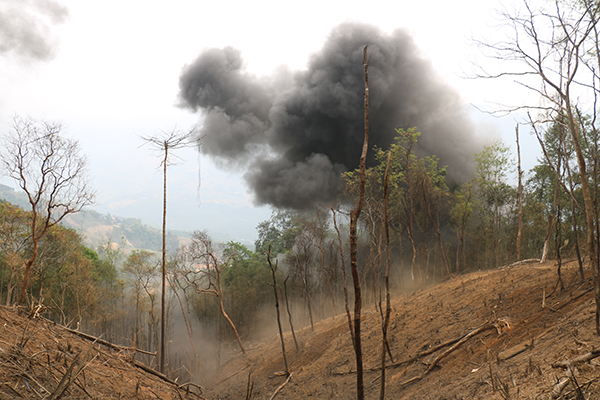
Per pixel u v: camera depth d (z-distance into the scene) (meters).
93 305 31.75
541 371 6.53
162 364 20.06
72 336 8.07
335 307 30.72
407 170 28.98
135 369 8.62
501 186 30.17
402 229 32.66
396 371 12.48
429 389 9.82
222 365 25.77
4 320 6.65
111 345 9.02
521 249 27.12
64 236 28.92
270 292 38.38
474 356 10.09
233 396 19.23
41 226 26.09
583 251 15.48
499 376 7.67
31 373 4.73
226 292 39.12
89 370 6.32
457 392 8.32
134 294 37.09
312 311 35.69
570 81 6.63
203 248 29.83
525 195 31.83
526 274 14.71
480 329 11.04
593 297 9.32
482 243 32.62
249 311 37.22
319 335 21.19
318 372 16.61
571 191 8.81
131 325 38.38
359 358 5.35
